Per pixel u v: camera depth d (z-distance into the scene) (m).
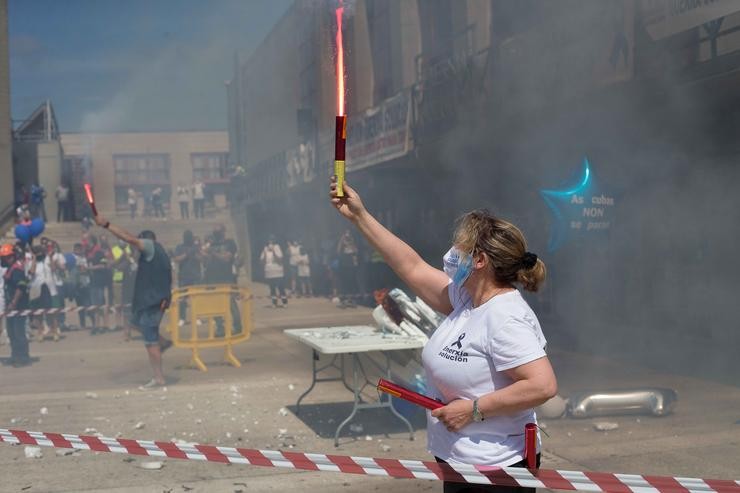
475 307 2.43
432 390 2.53
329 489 4.67
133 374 9.09
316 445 5.69
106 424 6.48
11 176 24.64
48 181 28.58
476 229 2.40
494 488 2.41
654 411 6.18
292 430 6.16
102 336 13.41
